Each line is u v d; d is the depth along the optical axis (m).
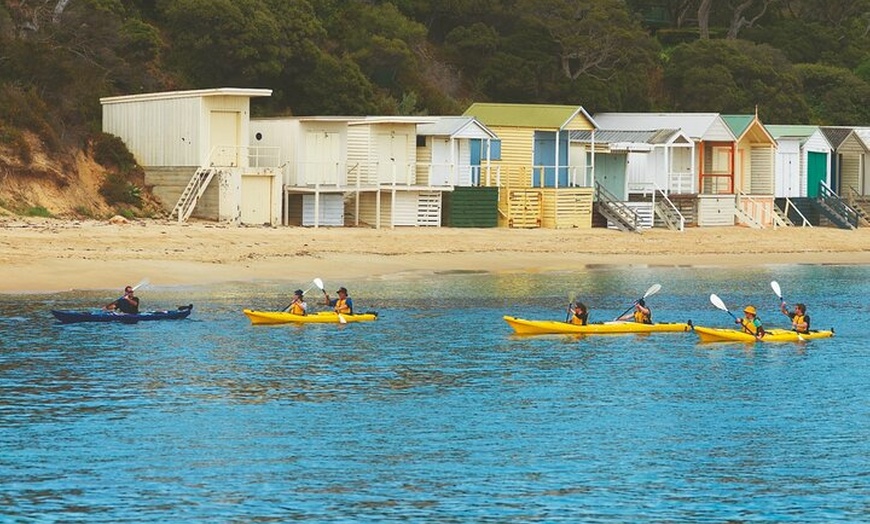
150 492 83.25
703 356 131.38
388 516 79.88
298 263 183.00
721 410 106.69
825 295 179.38
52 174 197.25
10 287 156.00
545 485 85.88
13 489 83.25
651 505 82.50
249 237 191.12
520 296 167.75
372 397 108.94
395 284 174.75
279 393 109.81
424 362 124.19
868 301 174.00
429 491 84.31
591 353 131.75
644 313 147.75
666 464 90.88
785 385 117.19
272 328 140.62
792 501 83.62
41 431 96.12
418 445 94.44
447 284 176.50
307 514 80.06
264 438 95.56
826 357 131.62
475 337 138.50
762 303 170.62
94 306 147.00
